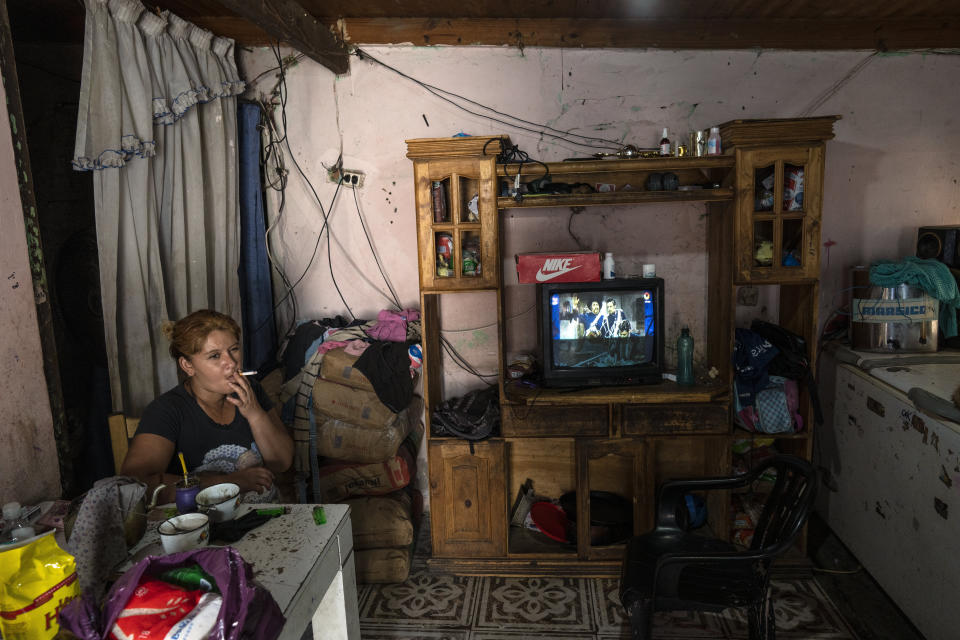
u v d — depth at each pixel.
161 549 1.37
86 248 3.17
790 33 2.95
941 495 2.15
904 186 3.08
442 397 3.31
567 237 3.14
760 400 2.73
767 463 2.13
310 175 3.22
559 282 2.68
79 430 3.15
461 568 2.83
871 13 2.86
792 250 2.71
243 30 3.06
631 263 3.14
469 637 2.42
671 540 2.19
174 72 2.52
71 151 3.12
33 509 1.37
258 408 1.98
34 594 1.03
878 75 3.00
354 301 3.32
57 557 1.07
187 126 2.63
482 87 3.08
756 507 2.96
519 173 2.63
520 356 3.23
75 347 3.14
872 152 3.06
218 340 1.85
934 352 2.78
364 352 2.83
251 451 2.00
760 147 2.53
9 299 1.56
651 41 2.98
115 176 2.28
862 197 3.10
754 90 3.02
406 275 3.27
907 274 2.73
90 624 0.92
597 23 2.98
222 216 2.84
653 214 3.09
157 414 1.87
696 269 3.11
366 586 2.77
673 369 3.19
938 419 2.17
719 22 2.95
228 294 2.92
